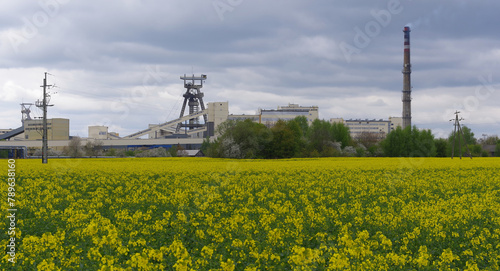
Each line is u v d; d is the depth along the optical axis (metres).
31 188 29.83
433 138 115.94
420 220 17.16
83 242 14.34
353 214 19.61
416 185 32.44
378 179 36.69
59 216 19.03
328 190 29.98
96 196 25.77
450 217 17.89
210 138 161.00
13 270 11.72
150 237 15.27
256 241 13.67
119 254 12.62
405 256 12.17
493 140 181.88
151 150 132.00
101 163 59.81
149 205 23.17
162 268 11.19
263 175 38.91
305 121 148.38
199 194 27.33
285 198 27.19
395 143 115.25
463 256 13.85
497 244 14.70
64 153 126.75
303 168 48.75
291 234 15.02
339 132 127.88
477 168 50.31
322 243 13.79
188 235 16.25
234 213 20.09
